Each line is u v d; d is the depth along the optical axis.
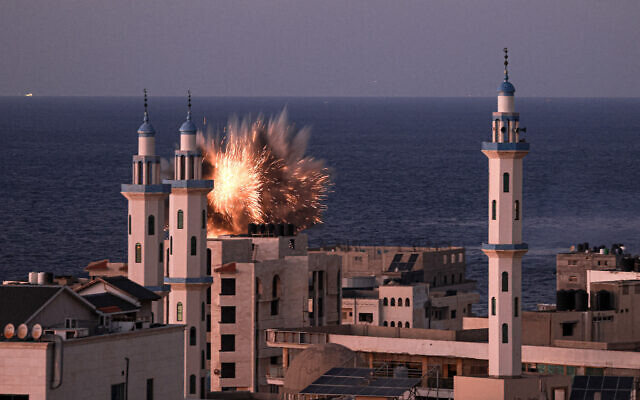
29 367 145.62
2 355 145.88
